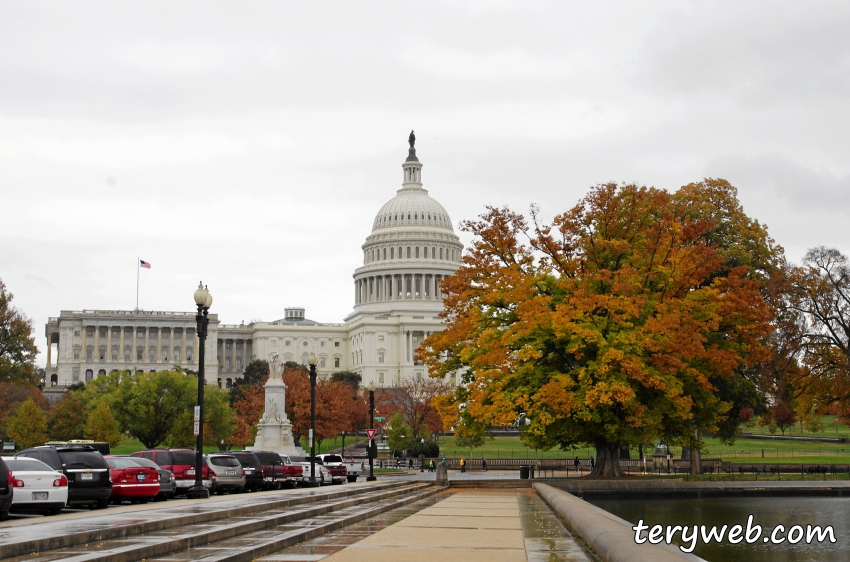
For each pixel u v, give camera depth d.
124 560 16.20
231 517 25.70
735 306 54.41
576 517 24.34
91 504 30.31
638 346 51.22
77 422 103.75
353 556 18.83
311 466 54.16
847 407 62.75
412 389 144.25
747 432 161.12
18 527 20.12
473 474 81.56
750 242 77.06
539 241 56.81
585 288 54.56
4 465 24.78
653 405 52.88
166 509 27.17
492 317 58.00
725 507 46.44
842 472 68.94
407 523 27.73
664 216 56.69
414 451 115.69
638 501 50.44
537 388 53.25
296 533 21.48
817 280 60.50
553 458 106.62
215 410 110.81
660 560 14.14
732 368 54.06
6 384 120.00
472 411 53.53
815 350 61.34
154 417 111.25
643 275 55.09
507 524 27.48
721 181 79.50
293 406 115.38
